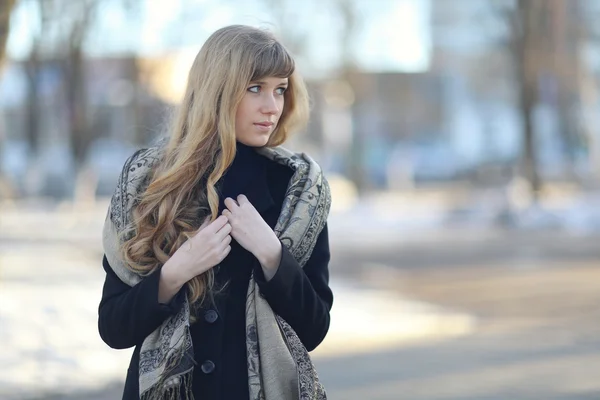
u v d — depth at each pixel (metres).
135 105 32.12
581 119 38.66
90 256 19.64
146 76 31.17
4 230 26.78
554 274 16.23
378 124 54.50
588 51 33.78
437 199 39.56
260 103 3.11
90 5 27.41
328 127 45.69
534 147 29.52
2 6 10.16
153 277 2.97
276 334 3.00
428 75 54.88
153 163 3.19
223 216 3.02
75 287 14.02
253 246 3.00
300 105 3.28
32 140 37.22
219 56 3.07
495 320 11.52
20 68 33.44
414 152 53.50
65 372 8.04
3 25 10.23
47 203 35.91
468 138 54.06
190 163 3.04
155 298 2.94
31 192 36.94
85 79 31.97
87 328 10.23
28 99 36.53
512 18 28.94
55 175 36.91
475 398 7.30
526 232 25.59
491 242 23.03
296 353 3.01
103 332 3.08
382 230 27.80
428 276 16.44
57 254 19.98
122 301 3.01
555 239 23.25
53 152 38.88
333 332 10.75
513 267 17.50
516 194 30.67
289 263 3.00
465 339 10.21
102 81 40.47
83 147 32.94
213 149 3.08
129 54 29.48
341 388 7.77
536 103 29.34
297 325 3.09
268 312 3.01
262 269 3.04
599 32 32.81
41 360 8.50
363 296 13.81
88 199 33.34
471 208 30.12
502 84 50.00
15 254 19.89
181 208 3.08
